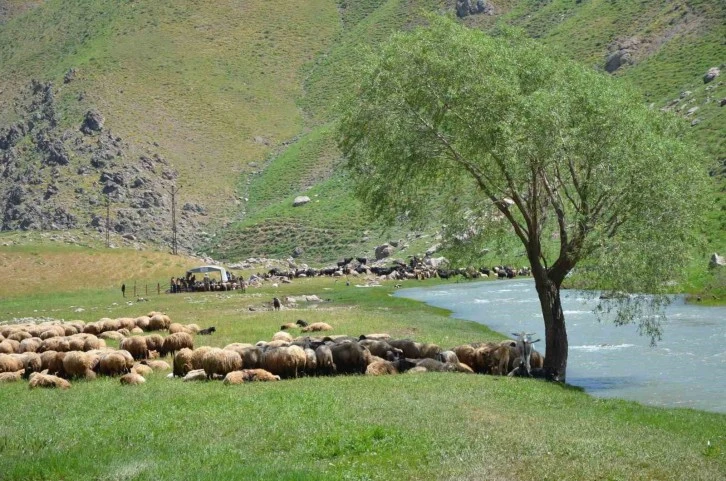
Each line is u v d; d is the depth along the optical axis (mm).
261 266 133125
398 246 128875
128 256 113188
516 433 17766
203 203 179500
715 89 107312
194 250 162250
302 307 62219
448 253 31719
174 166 189625
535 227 29938
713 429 19344
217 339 38531
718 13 143250
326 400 21594
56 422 19891
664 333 40062
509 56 31047
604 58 153125
